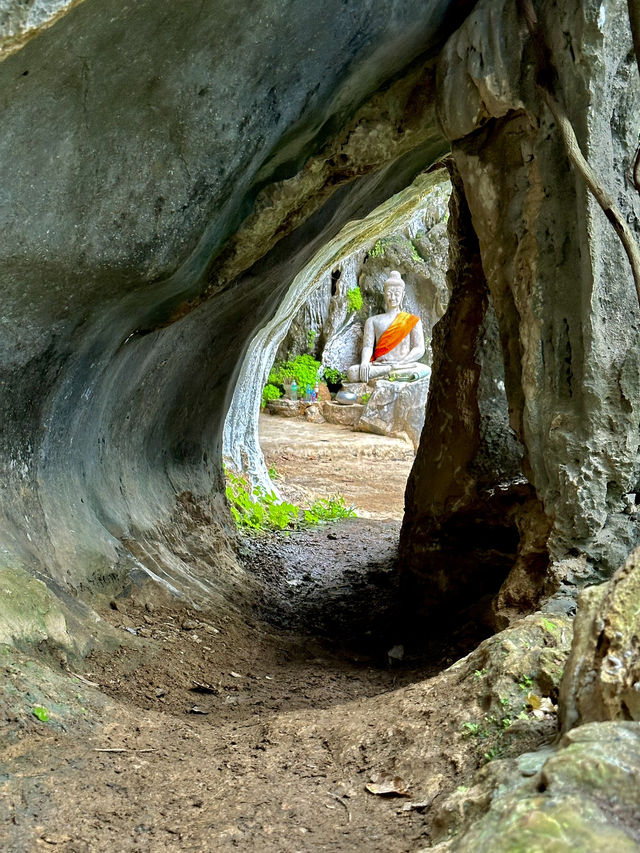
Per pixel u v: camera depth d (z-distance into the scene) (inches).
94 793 113.2
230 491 417.1
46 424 199.2
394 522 475.2
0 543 167.3
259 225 217.6
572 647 100.8
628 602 96.3
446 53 195.6
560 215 174.6
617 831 68.0
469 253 261.1
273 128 187.6
